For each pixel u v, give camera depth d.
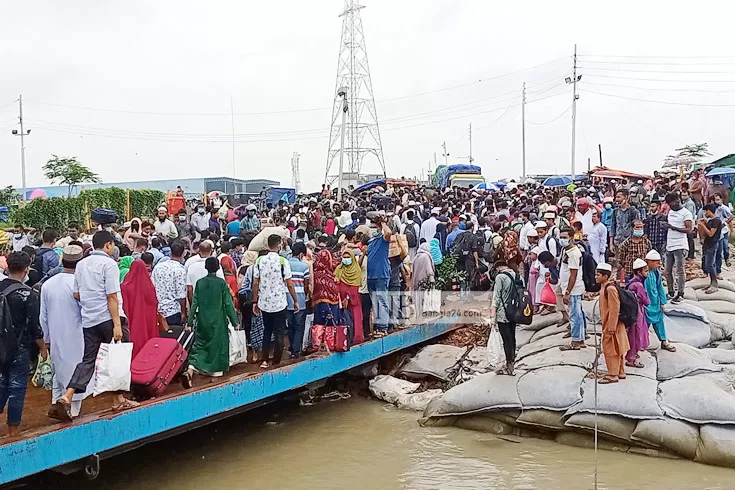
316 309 10.00
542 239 12.02
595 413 8.53
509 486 7.54
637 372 9.10
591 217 12.53
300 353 9.79
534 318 11.80
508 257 10.20
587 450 8.61
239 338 8.93
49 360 7.23
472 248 13.30
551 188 26.06
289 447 8.96
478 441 9.05
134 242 10.88
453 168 38.12
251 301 9.39
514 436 9.20
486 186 32.59
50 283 6.46
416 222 14.91
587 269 10.18
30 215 28.19
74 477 7.73
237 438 9.37
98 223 10.63
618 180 33.72
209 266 8.30
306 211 18.06
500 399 9.24
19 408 6.12
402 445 8.98
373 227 12.14
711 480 7.57
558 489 7.43
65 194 44.97
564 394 8.91
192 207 23.12
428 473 7.98
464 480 7.74
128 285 7.80
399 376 11.75
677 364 9.32
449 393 9.75
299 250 9.87
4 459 5.63
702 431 8.13
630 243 11.38
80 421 6.39
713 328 11.18
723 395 8.38
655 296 9.65
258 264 9.09
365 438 9.29
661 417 8.31
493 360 10.41
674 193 12.62
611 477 7.71
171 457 8.60
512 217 16.45
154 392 7.21
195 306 8.22
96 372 6.53
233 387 8.12
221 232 16.41
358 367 11.78
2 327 5.92
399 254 11.52
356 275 10.53
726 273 14.70
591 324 11.11
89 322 6.47
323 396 11.47
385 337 11.23
